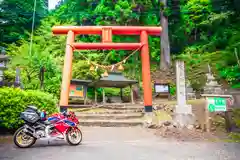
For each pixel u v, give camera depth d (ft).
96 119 36.37
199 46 98.17
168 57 88.89
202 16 98.94
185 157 16.55
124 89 73.00
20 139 20.84
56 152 18.02
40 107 26.89
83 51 80.07
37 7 104.83
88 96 66.39
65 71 38.91
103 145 21.35
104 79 55.83
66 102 37.76
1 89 25.23
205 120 28.78
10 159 15.65
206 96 28.71
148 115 36.96
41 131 20.35
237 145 21.24
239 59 80.18
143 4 83.82
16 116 24.84
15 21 95.04
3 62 39.09
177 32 104.99
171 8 98.94
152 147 20.36
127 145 21.38
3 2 95.14
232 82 70.28
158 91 63.16
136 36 88.89
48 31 88.99
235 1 96.27
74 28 41.11
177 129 28.53
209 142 22.80
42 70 49.52
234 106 37.06
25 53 72.02
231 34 94.02
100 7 86.43
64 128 21.07
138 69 84.23
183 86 31.27
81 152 18.10
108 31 40.86
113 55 84.69
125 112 40.50
